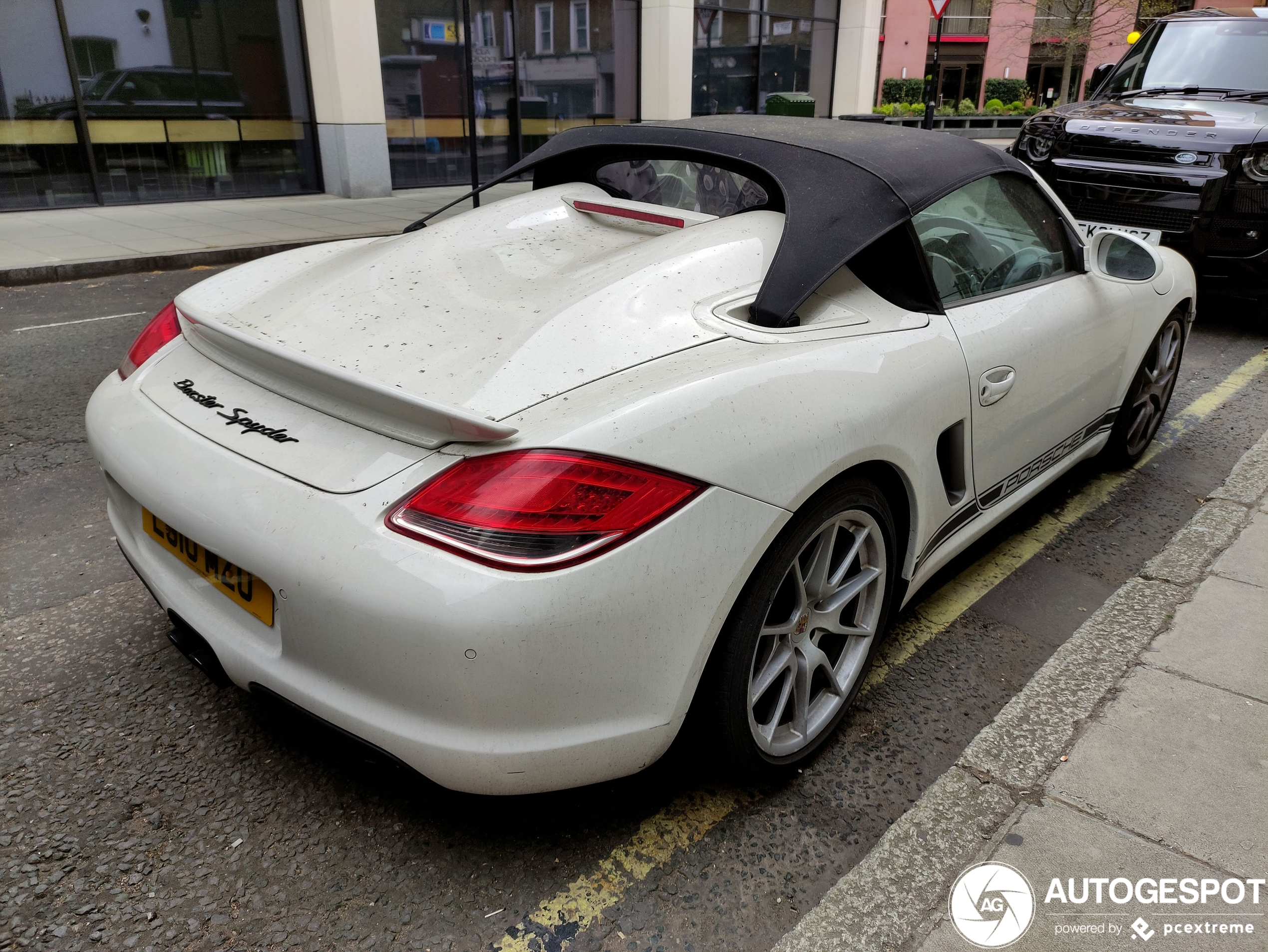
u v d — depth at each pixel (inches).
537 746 61.8
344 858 72.2
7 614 105.7
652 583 61.9
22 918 65.9
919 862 73.2
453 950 64.7
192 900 68.0
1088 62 1596.9
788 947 65.8
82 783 79.4
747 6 699.4
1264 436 173.2
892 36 1568.7
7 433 161.8
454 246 90.9
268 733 86.2
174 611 75.6
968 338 92.9
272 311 83.7
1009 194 109.1
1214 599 113.9
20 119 415.8
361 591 59.6
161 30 444.8
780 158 91.6
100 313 258.2
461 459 61.6
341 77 482.0
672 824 76.7
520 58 570.9
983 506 105.3
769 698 82.1
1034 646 105.0
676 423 64.1
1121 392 138.6
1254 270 235.5
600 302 75.5
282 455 67.5
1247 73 274.4
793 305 78.1
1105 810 78.7
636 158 104.4
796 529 71.7
